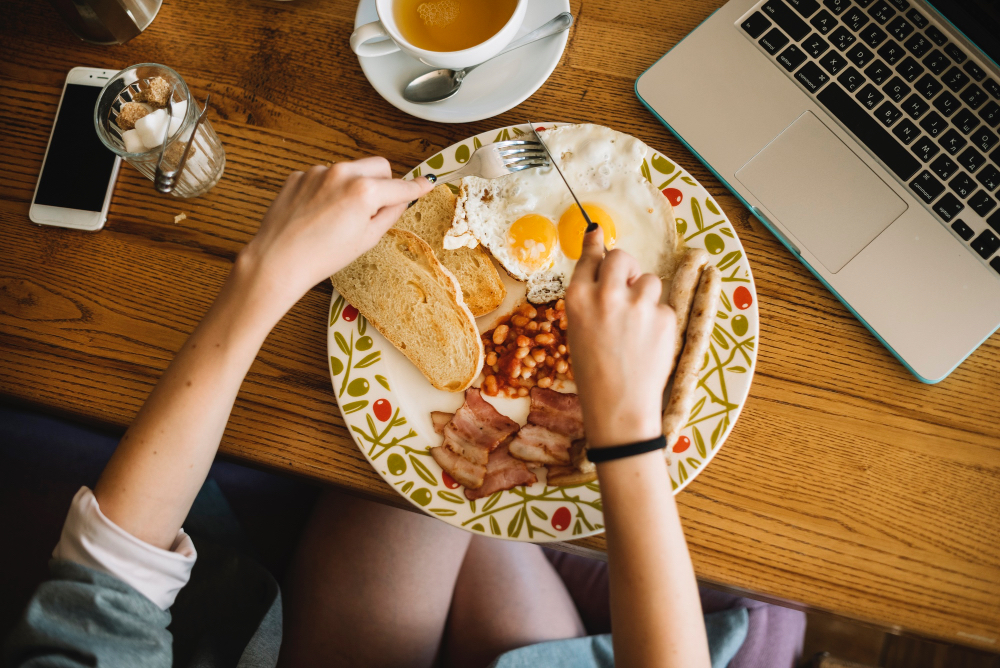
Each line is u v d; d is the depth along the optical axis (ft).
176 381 3.65
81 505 3.58
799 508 4.23
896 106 4.55
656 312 3.18
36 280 4.95
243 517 5.75
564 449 4.34
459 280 4.97
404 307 4.70
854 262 4.41
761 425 4.38
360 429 4.47
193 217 5.01
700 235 4.60
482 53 4.52
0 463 4.97
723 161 4.67
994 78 4.49
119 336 4.82
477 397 4.58
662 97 4.79
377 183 3.73
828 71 4.65
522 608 5.66
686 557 3.16
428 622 5.52
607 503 3.14
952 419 4.29
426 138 5.03
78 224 4.97
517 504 4.25
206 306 4.85
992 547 4.09
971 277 4.31
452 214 5.05
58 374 4.77
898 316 4.31
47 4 5.42
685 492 4.30
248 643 4.60
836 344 4.47
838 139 4.58
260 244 3.72
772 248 4.65
